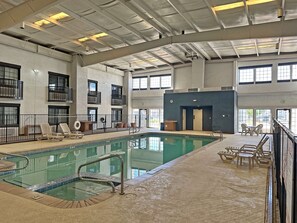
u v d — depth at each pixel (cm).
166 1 861
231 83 1606
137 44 1258
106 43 1321
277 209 355
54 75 1409
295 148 175
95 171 650
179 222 279
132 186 417
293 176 179
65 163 738
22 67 1224
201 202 343
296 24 898
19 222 275
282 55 1454
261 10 918
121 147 1067
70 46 1364
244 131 1427
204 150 823
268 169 549
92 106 1691
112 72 1894
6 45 1147
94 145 1077
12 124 1183
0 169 551
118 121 1975
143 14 951
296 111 1430
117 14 953
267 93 1507
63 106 1467
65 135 1125
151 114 1973
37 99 1301
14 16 778
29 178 568
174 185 424
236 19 1000
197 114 1709
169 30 1099
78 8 894
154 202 341
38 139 1042
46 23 1035
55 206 327
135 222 277
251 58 1541
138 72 2027
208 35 1061
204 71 1672
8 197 360
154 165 739
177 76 1822
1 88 1110
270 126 1500
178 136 1414
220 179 465
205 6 888
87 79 1579
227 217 294
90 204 334
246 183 440
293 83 1424
